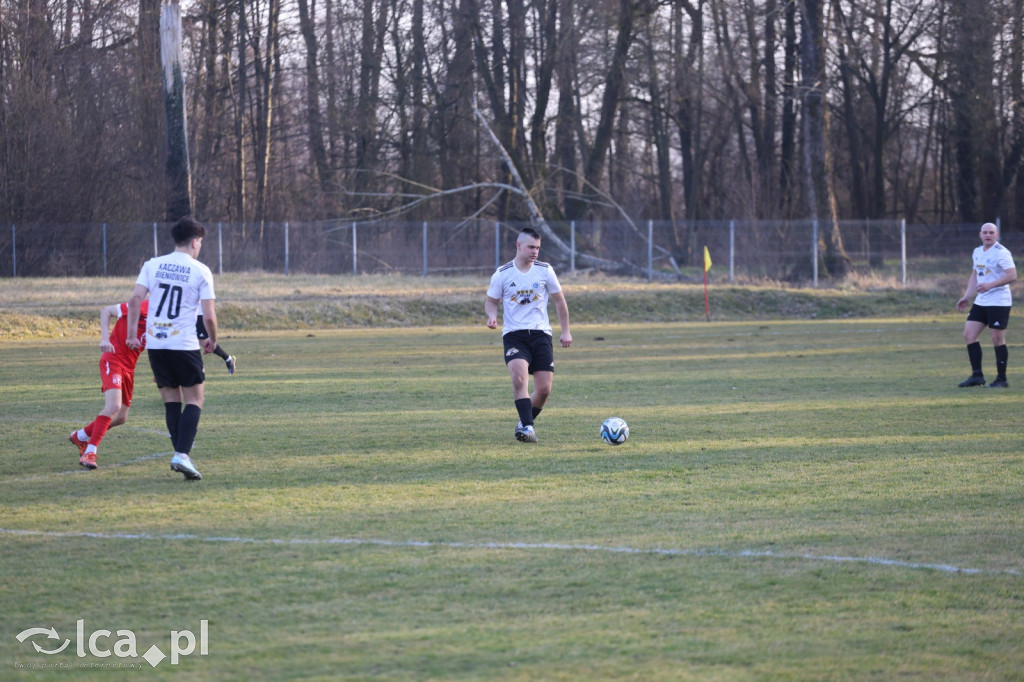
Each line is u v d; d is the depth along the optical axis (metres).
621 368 46.91
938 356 51.06
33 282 91.25
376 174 141.62
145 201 117.69
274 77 149.50
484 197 150.00
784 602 13.51
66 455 25.62
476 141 145.25
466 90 140.00
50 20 117.12
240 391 38.69
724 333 70.62
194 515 18.77
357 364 49.75
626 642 12.07
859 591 13.98
